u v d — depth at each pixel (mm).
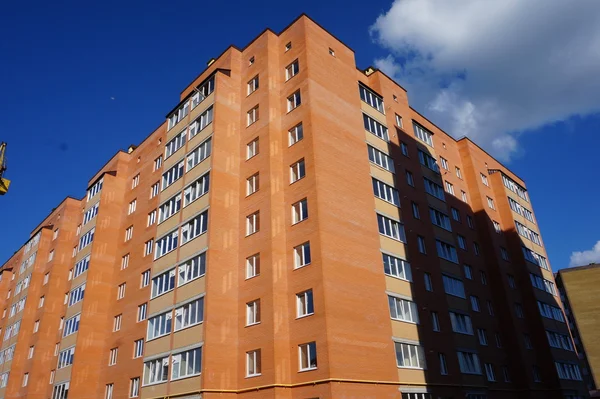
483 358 41969
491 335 44562
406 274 34312
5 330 58844
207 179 34031
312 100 33406
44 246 56969
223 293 30391
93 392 39062
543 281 54469
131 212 45500
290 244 30453
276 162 33188
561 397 45125
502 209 54812
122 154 49906
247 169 34594
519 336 46000
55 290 51188
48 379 46594
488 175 56469
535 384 44875
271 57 37281
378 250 32625
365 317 28969
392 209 36094
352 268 29781
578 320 44312
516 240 52750
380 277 31656
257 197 32688
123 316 39719
